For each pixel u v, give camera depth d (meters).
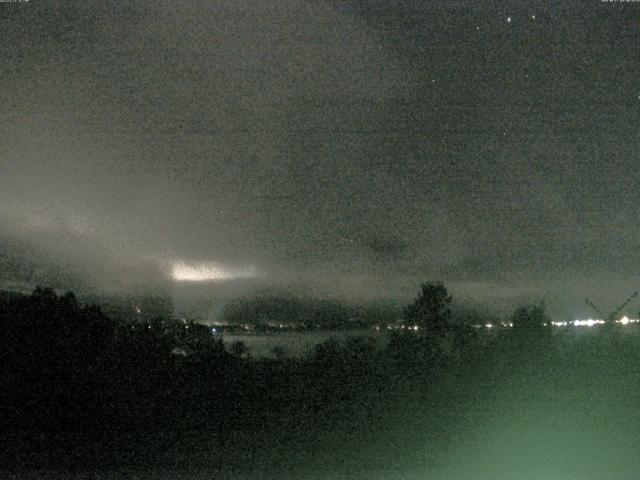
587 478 7.14
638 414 9.29
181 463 7.89
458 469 7.52
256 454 8.18
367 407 9.92
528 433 8.86
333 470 7.54
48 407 9.47
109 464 7.79
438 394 9.91
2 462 7.92
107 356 10.23
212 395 10.58
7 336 9.59
